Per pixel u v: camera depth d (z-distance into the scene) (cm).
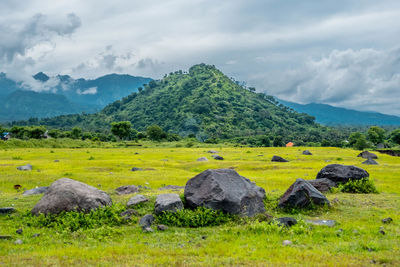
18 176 3491
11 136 16038
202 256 1185
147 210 1808
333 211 1888
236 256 1172
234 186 1834
